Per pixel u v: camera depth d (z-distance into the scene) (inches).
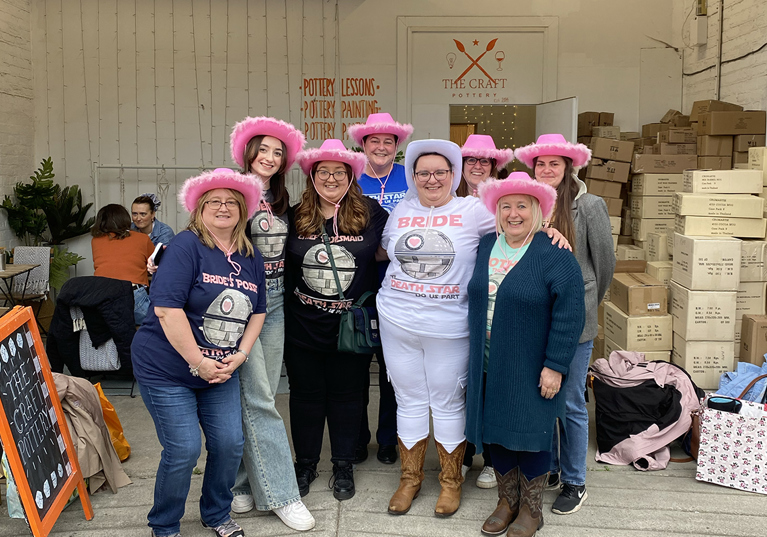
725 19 222.5
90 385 115.3
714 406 116.8
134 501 110.0
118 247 171.0
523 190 92.3
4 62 233.0
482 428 96.3
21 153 245.0
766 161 160.6
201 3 251.1
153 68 253.1
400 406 107.9
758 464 112.3
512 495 99.5
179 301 85.3
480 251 98.6
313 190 105.7
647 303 160.7
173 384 88.8
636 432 124.3
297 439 113.1
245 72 254.2
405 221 103.0
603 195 219.6
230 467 94.8
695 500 110.0
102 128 254.8
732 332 151.6
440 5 252.5
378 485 115.8
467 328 101.4
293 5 252.2
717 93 227.9
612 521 102.9
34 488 89.4
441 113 257.3
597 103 256.2
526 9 252.4
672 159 213.2
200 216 88.7
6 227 237.9
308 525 100.7
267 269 102.7
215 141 256.4
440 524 102.3
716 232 157.2
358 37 253.8
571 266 91.2
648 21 253.8
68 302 152.2
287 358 111.3
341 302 105.9
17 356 92.7
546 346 92.9
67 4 249.9
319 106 255.8
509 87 256.1
